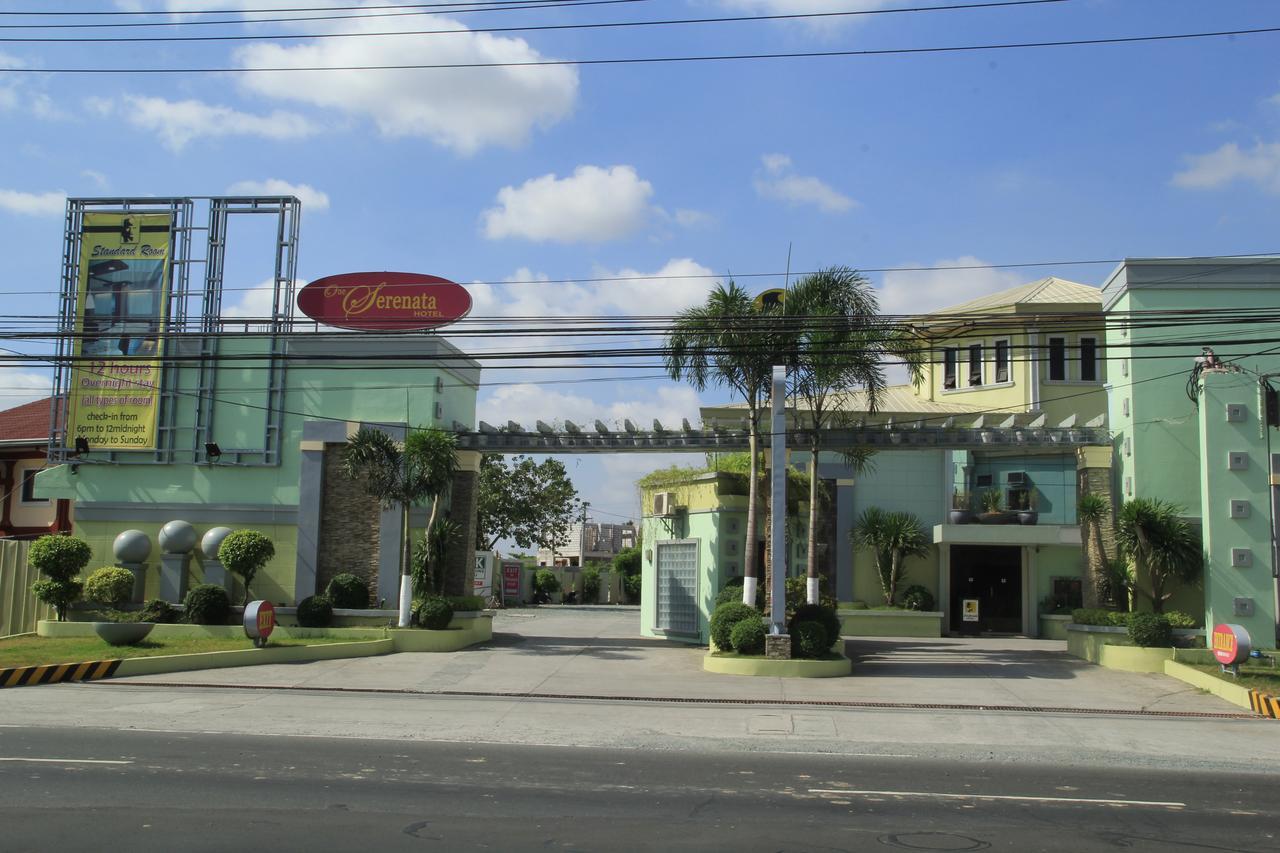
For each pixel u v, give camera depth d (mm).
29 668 18047
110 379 27234
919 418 28641
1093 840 8328
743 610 21766
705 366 22000
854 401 29859
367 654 22781
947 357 33344
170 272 27281
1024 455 29719
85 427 27172
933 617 28281
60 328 27234
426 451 23750
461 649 24281
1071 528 27531
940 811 9328
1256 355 21844
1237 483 21906
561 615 42562
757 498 22219
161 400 27094
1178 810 9609
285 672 20062
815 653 20688
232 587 26219
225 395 26984
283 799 9258
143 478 27000
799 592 23719
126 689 17672
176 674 19578
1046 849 7992
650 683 19375
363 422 26375
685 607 27000
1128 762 12688
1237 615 21484
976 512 29188
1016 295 33906
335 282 26797
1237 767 12438
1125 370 24188
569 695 18031
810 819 8875
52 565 24469
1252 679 18578
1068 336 31688
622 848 7746
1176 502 23359
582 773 10977
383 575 25828
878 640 27297
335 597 25203
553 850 7652
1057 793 10359
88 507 27016
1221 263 23562
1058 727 15242
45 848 7488
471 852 7562
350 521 26281
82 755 11328
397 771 10812
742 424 29906
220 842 7715
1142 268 23891
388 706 16344
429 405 26172
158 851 7453
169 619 24578
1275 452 21938
